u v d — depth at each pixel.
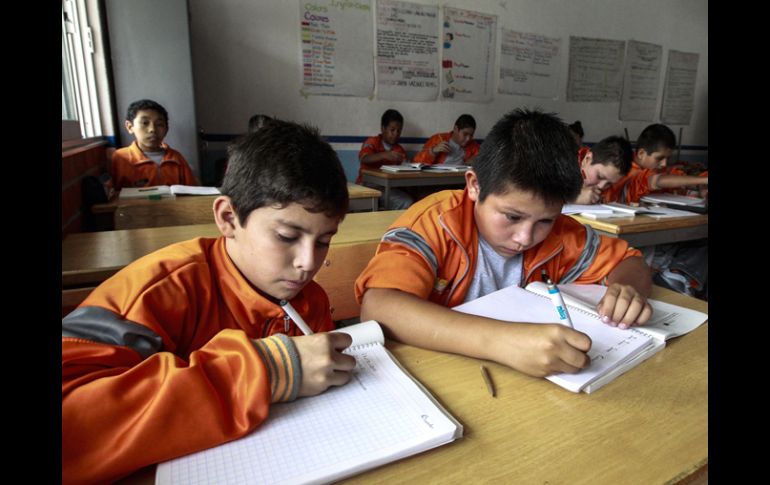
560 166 0.79
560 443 0.47
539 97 5.18
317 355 0.53
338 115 4.24
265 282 0.67
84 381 0.43
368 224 1.63
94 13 2.95
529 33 4.94
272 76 3.94
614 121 5.77
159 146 2.93
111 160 2.82
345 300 1.16
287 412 0.50
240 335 0.52
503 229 0.85
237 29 3.76
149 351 0.54
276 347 0.52
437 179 3.62
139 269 0.64
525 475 0.42
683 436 0.49
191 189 2.19
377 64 4.29
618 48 5.52
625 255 1.04
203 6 3.63
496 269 0.99
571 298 0.86
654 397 0.56
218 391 0.46
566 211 1.97
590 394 0.57
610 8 5.35
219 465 0.42
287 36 3.92
